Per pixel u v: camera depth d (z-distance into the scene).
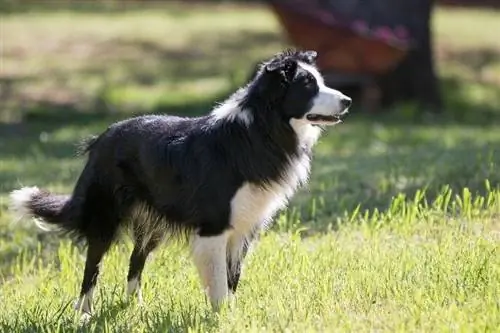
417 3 28.75
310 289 9.93
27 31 39.59
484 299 9.12
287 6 26.61
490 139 22.30
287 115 9.70
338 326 8.73
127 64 35.53
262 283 10.42
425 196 14.24
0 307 10.70
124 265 11.77
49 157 22.45
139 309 9.94
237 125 9.62
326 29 26.62
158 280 10.84
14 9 44.66
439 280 9.79
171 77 33.78
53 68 34.50
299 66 9.76
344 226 12.84
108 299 10.36
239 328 8.77
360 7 28.70
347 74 27.75
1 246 13.73
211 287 9.69
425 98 28.95
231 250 10.02
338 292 9.79
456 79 33.53
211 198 9.59
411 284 9.79
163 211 9.98
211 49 38.00
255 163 9.62
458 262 10.25
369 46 26.70
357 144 23.19
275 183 9.77
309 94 9.65
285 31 27.23
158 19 43.38
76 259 12.32
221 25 41.81
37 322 9.66
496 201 12.84
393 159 18.20
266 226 10.55
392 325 8.61
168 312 9.42
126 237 10.62
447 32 40.81
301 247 11.70
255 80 9.79
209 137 9.70
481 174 15.05
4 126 27.61
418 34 28.83
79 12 44.81
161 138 9.94
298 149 9.88
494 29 41.84
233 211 9.64
